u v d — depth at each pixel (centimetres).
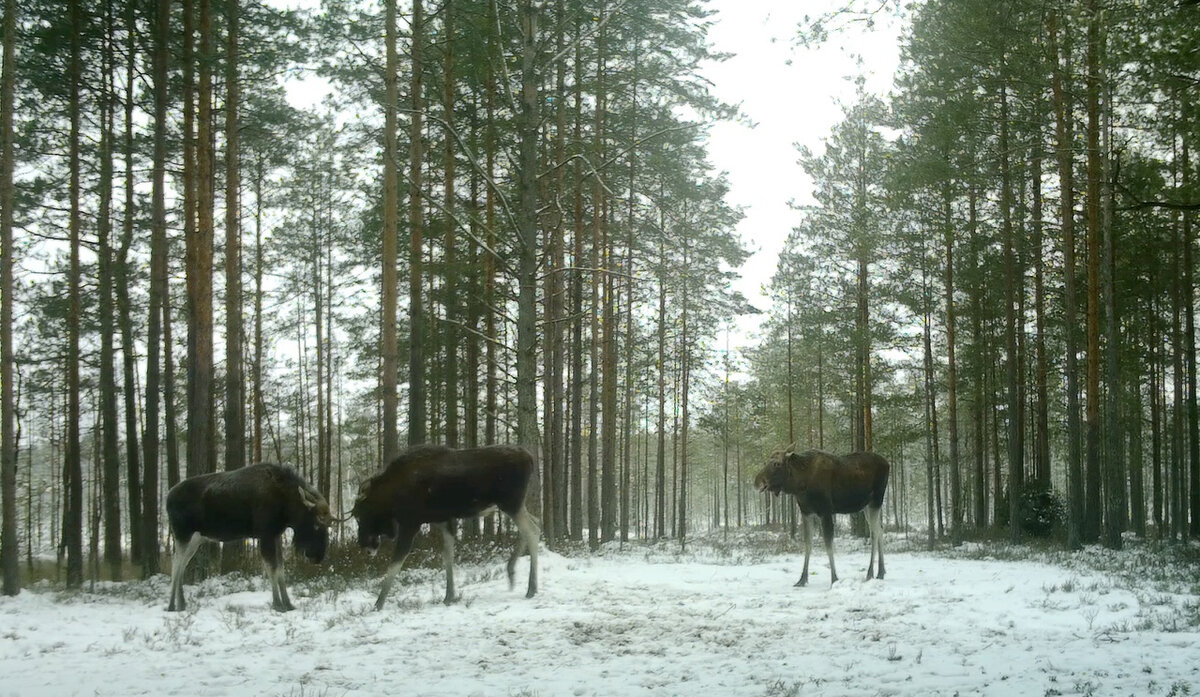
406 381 2928
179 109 2183
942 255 2814
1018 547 2420
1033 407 3400
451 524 1191
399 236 2225
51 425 3809
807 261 3556
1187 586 1254
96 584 1906
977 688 630
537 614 1038
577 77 2481
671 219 3123
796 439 4931
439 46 2041
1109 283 2184
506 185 2417
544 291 2489
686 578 1449
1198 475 2667
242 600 1350
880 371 3381
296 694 671
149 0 1953
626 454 3556
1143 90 984
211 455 2100
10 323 1573
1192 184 1006
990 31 2011
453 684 690
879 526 1413
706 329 3822
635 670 728
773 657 766
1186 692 594
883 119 2927
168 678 749
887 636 849
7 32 1597
